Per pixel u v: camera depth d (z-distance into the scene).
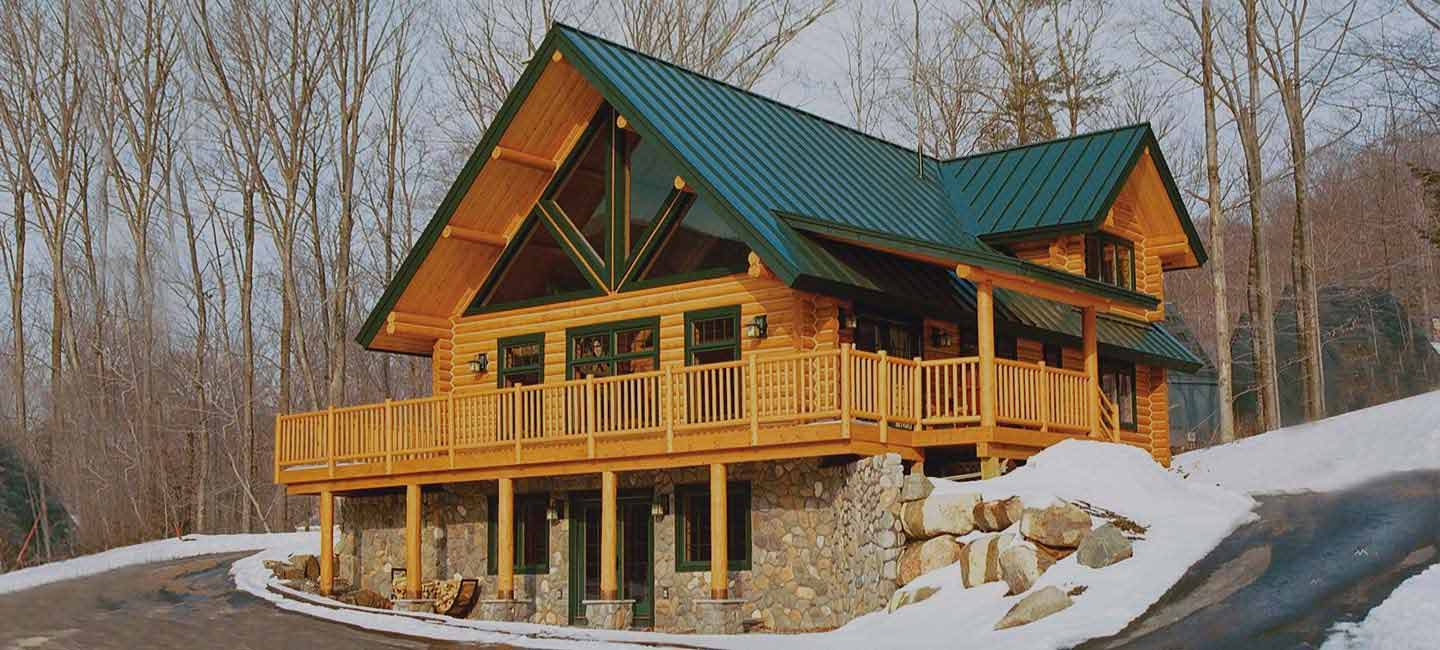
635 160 24.98
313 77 45.50
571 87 25.12
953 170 30.06
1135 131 28.86
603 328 24.97
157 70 48.50
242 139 44.97
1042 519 17.59
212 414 49.03
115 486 46.41
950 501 19.05
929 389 21.70
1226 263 62.12
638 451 22.12
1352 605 14.47
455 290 27.11
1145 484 19.83
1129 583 16.44
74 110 48.47
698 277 23.84
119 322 50.12
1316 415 38.50
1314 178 53.22
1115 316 29.52
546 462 23.20
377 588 27.25
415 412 25.20
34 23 47.62
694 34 46.97
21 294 48.16
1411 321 45.34
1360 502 19.41
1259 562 16.69
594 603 22.39
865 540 20.03
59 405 46.47
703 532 23.09
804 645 16.98
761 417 20.88
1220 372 35.44
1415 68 36.56
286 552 30.80
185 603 23.47
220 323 54.59
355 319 55.56
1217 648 13.85
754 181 23.19
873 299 22.44
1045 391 22.56
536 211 26.16
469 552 25.94
